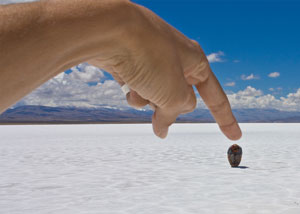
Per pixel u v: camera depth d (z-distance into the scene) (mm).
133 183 4711
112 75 686
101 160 7434
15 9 359
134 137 17516
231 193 3969
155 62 587
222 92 911
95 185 4594
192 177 5156
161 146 11344
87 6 440
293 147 10680
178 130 27375
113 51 523
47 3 394
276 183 4609
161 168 6160
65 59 428
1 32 343
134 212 3182
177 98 651
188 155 8414
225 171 5758
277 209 3186
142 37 544
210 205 3395
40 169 6152
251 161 7129
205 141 13961
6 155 8562
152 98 645
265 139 14969
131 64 564
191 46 765
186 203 3502
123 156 8219
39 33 371
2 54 343
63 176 5367
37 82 389
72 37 417
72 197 3883
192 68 795
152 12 619
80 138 16750
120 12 490
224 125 966
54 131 27703
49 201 3697
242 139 15023
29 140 15133
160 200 3662
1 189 4375
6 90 352
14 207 3445
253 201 3539
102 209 3316
